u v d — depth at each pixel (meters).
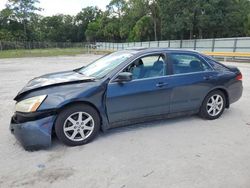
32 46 55.22
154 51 4.84
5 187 3.02
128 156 3.76
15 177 3.23
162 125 5.04
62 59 27.70
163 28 41.59
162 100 4.78
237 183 3.06
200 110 5.32
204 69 5.29
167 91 4.79
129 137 4.46
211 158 3.69
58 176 3.24
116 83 4.36
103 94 4.25
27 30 76.94
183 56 5.11
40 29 89.44
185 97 5.02
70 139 4.08
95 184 3.06
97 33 82.50
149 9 54.97
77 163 3.57
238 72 5.77
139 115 4.62
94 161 3.62
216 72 5.37
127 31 64.81
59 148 4.04
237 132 4.70
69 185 3.05
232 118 5.51
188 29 38.66
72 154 3.84
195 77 5.07
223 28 39.22
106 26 73.81
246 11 41.94
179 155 3.78
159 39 55.53
